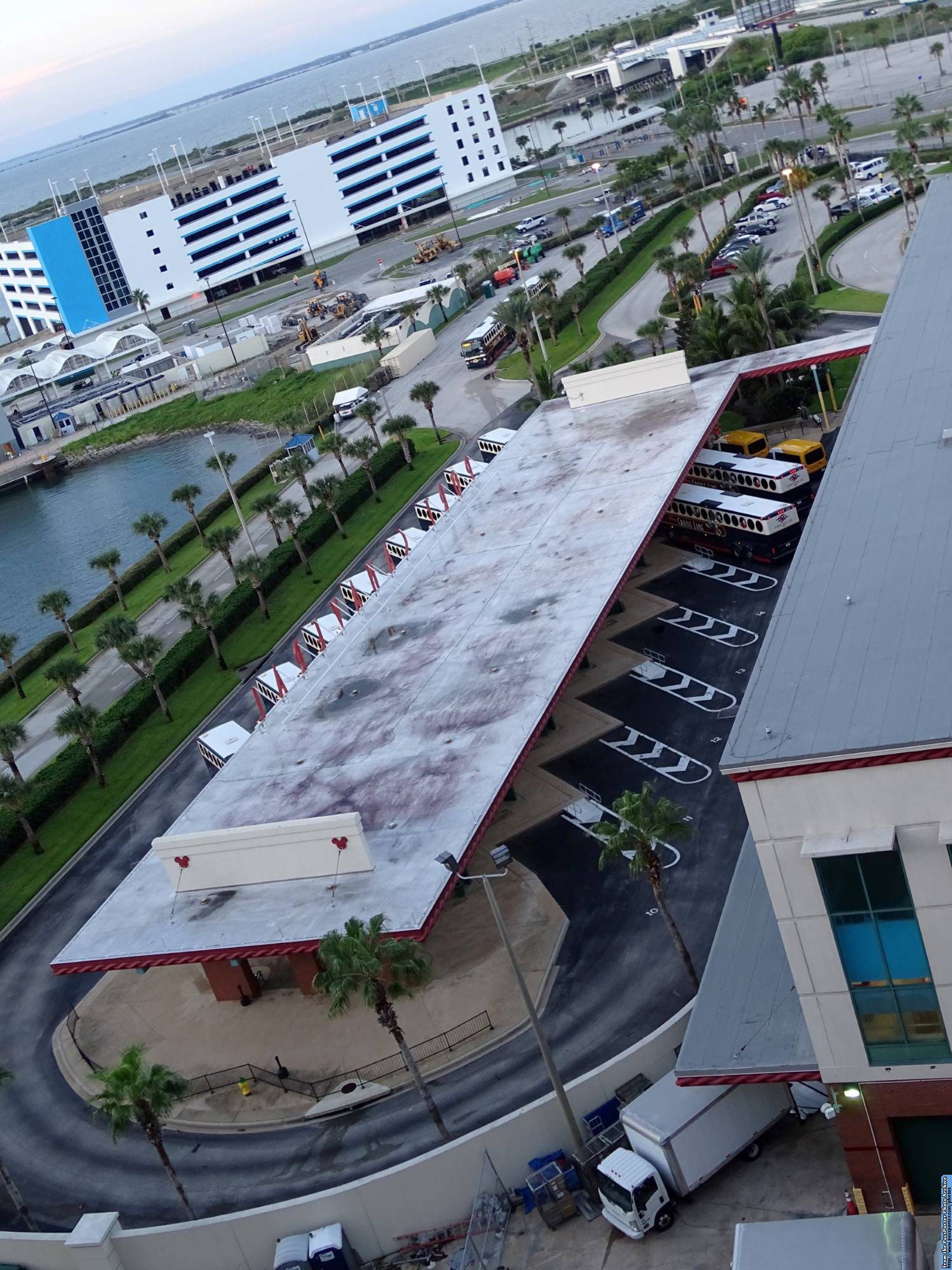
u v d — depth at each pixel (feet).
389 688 267.59
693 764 248.32
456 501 372.79
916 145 596.29
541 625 270.46
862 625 148.97
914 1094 139.44
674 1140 152.25
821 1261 124.16
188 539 504.84
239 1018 220.64
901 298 254.88
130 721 344.49
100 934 223.51
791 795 130.31
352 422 578.25
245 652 371.15
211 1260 171.94
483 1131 166.61
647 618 310.86
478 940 218.79
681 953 184.75
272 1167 187.62
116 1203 189.67
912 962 133.49
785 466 331.36
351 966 166.61
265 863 219.61
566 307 598.34
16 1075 226.58
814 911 134.51
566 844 236.84
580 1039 191.93
